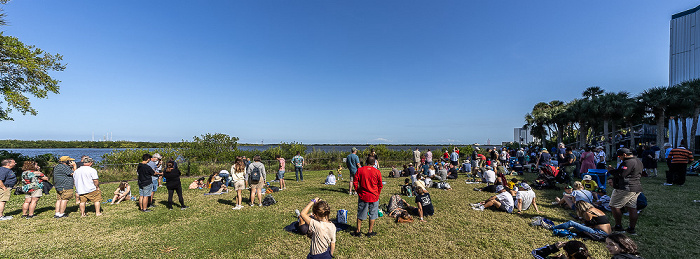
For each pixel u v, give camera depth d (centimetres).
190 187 1202
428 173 1485
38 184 722
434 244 529
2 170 684
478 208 798
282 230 608
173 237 566
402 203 775
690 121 3528
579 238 540
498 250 499
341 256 475
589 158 1091
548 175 1134
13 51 1278
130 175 1514
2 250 491
